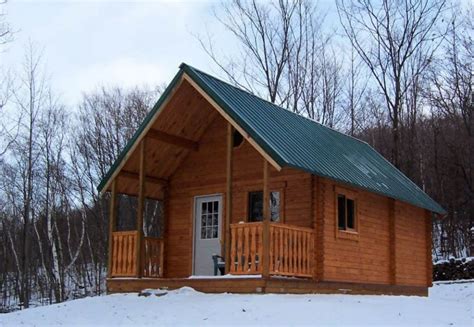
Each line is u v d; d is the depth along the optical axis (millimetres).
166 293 12898
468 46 37750
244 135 12312
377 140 35938
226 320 9547
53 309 12648
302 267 13047
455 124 33344
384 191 15289
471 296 19672
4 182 35000
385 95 33219
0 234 38562
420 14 33219
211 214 15797
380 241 16312
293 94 33375
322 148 14984
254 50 33812
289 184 14367
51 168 34844
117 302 12648
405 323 9875
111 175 15031
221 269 13539
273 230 12234
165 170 16375
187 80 13430
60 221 36156
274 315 9805
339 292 14055
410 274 17641
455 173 32688
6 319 11812
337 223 14352
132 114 37531
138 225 14289
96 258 35250
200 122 15594
